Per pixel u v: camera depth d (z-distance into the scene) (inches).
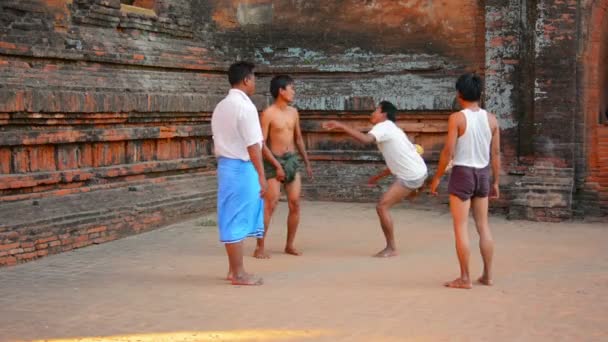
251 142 283.9
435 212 486.0
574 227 430.6
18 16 366.6
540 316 245.8
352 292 279.6
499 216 470.3
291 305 260.1
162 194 441.4
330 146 540.1
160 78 465.4
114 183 414.6
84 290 284.7
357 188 529.7
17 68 363.3
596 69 459.2
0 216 338.0
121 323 238.8
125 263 338.0
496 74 478.6
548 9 453.7
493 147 292.2
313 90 536.7
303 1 535.8
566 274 309.3
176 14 484.7
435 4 504.1
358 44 526.6
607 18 486.3
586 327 233.3
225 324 237.0
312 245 381.7
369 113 523.5
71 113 382.0
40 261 342.6
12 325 237.3
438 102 498.6
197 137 485.7
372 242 388.5
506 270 317.7
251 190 290.4
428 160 510.6
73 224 368.2
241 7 542.6
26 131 359.6
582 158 461.7
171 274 314.5
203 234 411.2
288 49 542.0
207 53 510.6
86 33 406.6
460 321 240.1
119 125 419.8
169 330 231.0
